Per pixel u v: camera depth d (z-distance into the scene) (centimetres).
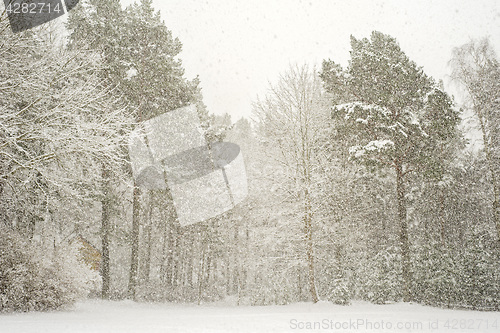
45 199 1180
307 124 1859
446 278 1586
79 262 1304
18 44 1067
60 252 1227
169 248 2880
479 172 2516
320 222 1830
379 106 1786
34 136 963
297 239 1812
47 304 1134
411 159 1802
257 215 2044
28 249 1127
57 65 1138
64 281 1177
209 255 2655
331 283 1922
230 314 1165
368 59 1864
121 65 1881
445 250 1725
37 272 1120
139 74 2045
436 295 1593
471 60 1967
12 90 1030
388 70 1805
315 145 1908
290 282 2136
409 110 1809
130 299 2014
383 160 1806
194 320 909
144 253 3189
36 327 666
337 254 1962
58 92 1098
